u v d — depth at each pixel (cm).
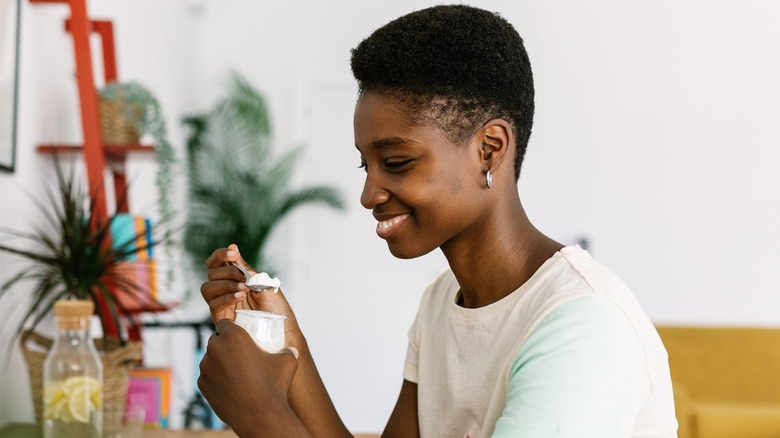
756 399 405
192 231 459
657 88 488
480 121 79
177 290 420
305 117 514
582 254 81
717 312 481
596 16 493
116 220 209
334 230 511
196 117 456
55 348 146
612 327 72
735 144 482
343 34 514
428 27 77
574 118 494
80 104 208
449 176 78
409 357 102
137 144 229
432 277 508
